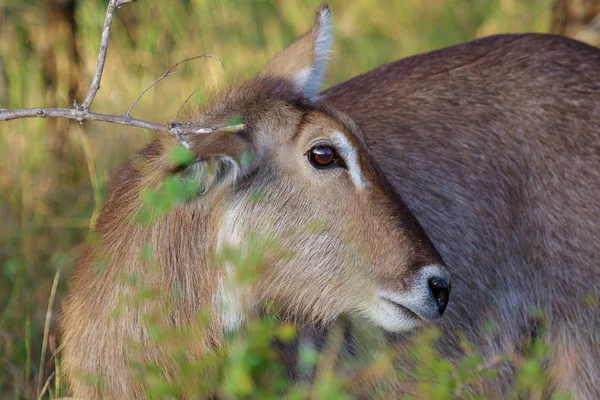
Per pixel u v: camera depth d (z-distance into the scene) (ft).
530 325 30.48
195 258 26.86
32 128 41.52
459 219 30.04
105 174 35.65
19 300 34.50
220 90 28.27
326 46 28.55
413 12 55.11
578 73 30.91
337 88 32.07
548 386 30.35
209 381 26.55
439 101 30.81
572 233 29.91
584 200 29.91
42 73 43.37
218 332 26.84
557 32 44.39
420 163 30.07
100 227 28.48
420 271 26.05
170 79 45.83
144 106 43.96
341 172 26.23
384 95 31.04
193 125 26.61
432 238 29.73
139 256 26.96
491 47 31.76
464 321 30.01
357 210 26.27
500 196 30.27
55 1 43.04
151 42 46.93
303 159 26.32
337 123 26.27
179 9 49.16
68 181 40.45
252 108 26.76
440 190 30.01
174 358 25.64
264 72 28.58
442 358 29.68
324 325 27.48
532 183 30.12
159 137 27.99
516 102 30.55
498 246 30.27
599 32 43.21
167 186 24.89
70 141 41.34
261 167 26.55
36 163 40.42
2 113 24.32
